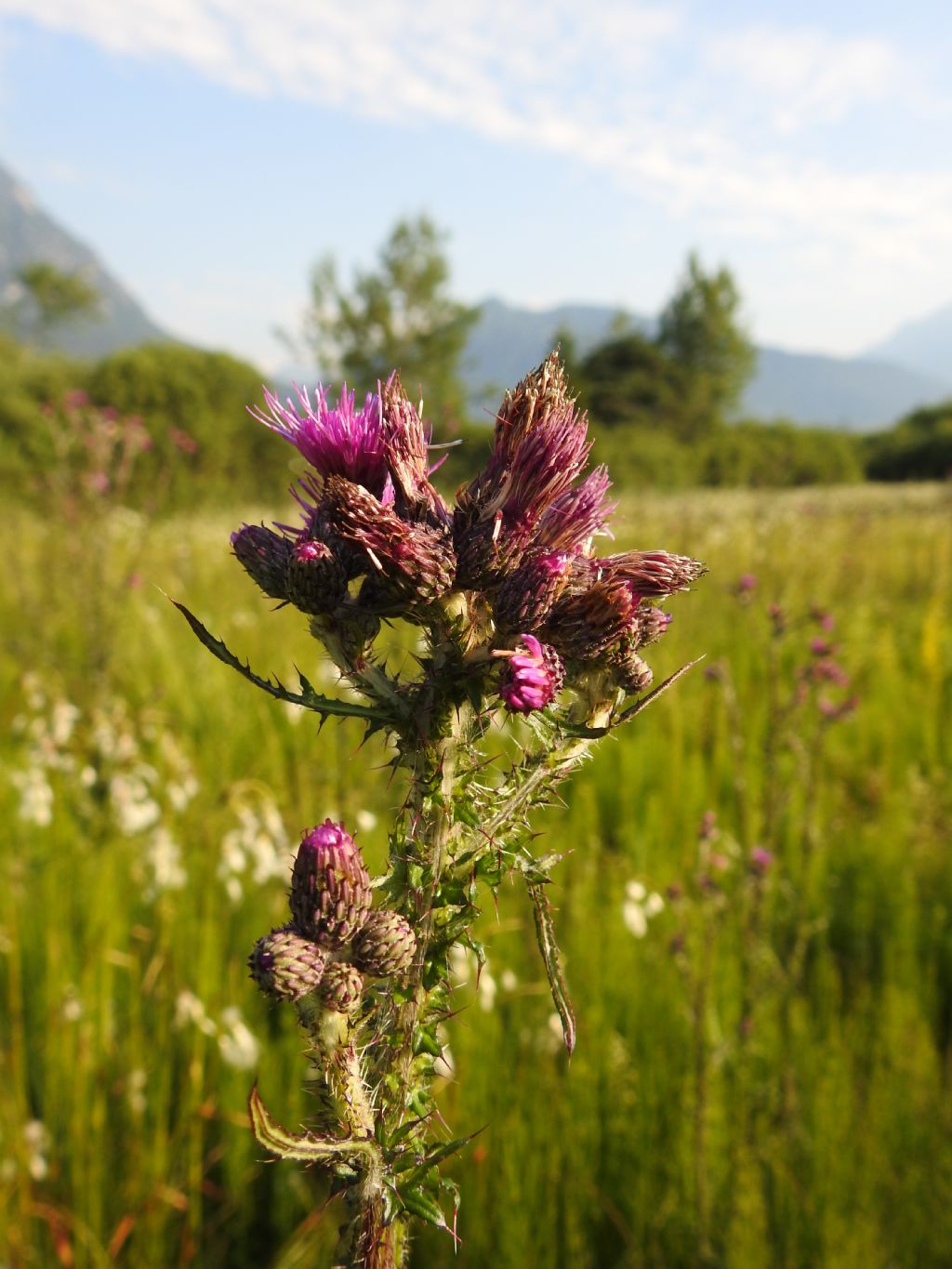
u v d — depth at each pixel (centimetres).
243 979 397
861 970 436
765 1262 292
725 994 380
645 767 609
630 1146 339
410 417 166
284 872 425
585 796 546
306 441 165
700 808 546
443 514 162
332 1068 127
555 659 142
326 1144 120
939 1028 412
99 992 373
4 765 555
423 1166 125
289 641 776
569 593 161
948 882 495
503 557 144
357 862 135
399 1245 133
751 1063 358
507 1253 300
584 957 398
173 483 1612
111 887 428
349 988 126
